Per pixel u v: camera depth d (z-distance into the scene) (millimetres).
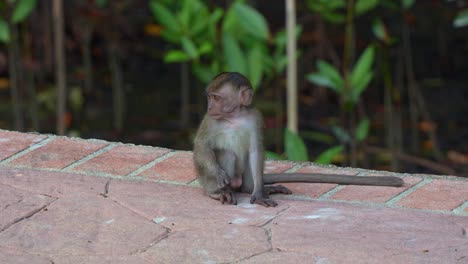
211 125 8273
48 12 16844
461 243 7328
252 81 12344
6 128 15227
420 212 7973
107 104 16297
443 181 8570
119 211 7848
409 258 7070
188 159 9047
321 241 7348
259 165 8273
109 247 7285
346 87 12492
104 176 8617
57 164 8820
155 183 8516
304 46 17375
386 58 13781
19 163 8836
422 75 17328
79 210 7840
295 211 7941
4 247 7277
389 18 18031
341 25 17859
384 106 16234
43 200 8008
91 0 16672
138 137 14906
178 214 7824
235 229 7559
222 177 8094
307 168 9016
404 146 15070
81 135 14984
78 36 17328
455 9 18266
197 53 12914
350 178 8516
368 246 7262
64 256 7152
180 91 16781
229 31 12977
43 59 17031
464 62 17734
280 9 18781
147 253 7199
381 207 8094
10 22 14156
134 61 17750
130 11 18375
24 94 16516
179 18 13070
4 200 7980
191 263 7062
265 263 7023
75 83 16781
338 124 15500
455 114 15961
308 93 16625
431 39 18219
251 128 8297
